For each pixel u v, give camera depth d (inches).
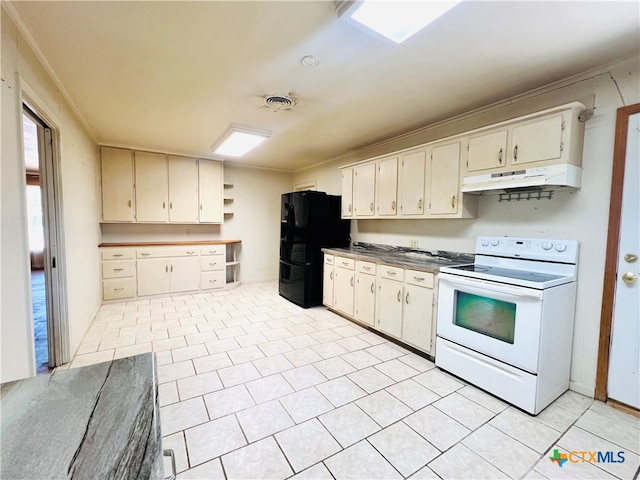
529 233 94.7
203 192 197.5
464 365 88.5
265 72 84.5
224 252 201.8
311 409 75.0
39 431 24.0
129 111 115.3
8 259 54.1
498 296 79.8
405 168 124.3
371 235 161.5
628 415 74.2
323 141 154.8
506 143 90.0
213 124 131.0
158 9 59.4
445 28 64.1
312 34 67.3
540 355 72.9
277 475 55.3
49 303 94.5
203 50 74.0
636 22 61.7
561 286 77.8
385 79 87.7
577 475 56.2
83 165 128.2
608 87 78.5
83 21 62.9
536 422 71.2
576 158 80.4
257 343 115.0
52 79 86.4
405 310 111.1
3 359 51.2
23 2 56.6
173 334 123.1
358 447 62.5
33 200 264.7
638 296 74.5
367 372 94.2
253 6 58.3
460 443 64.1
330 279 154.6
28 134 146.8
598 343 80.6
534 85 90.7
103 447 22.5
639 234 74.2
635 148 74.4
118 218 171.8
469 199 105.2
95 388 30.3
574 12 58.6
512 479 55.2
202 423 69.2
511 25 62.9
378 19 57.2
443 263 110.7
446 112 113.0
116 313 150.0
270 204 235.9
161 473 21.5
